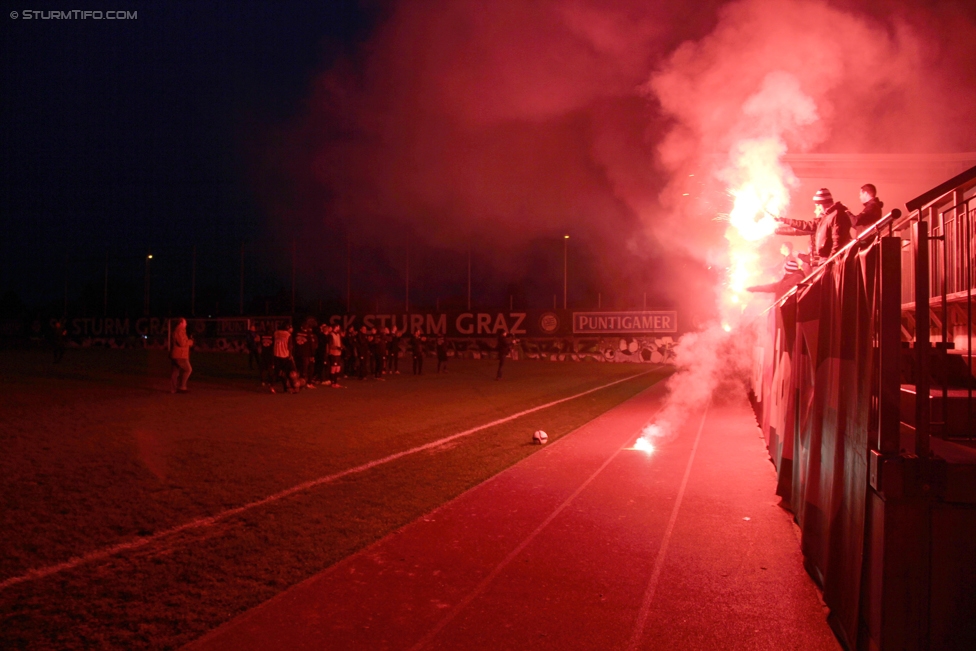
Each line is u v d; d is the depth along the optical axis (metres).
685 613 3.72
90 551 4.59
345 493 6.34
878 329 2.93
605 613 3.71
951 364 5.39
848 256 3.59
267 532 5.07
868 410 3.02
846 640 3.25
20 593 3.86
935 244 6.27
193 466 7.39
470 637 3.40
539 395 16.92
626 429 11.00
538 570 4.37
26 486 6.34
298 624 3.52
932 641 2.70
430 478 7.05
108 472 6.99
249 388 17.30
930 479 2.69
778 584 4.16
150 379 19.47
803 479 4.96
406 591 3.99
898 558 2.72
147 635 3.36
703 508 5.96
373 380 21.41
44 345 45.88
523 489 6.63
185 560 4.45
